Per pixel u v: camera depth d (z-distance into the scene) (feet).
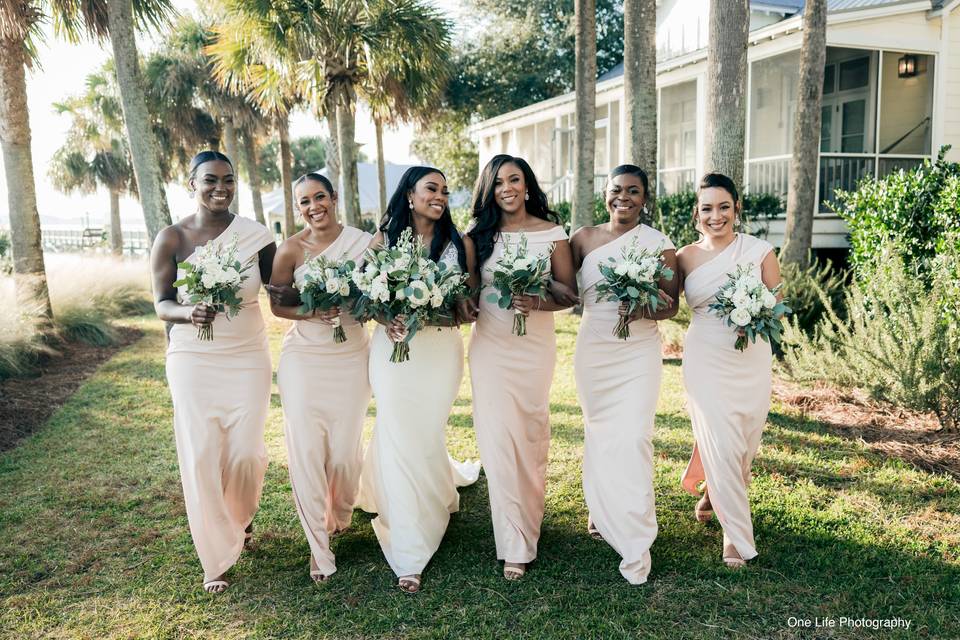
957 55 36.73
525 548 10.77
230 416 10.81
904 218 21.56
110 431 18.84
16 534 12.49
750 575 10.51
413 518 10.71
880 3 34.55
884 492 13.43
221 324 10.77
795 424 17.87
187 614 9.84
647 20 23.02
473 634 9.21
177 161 75.05
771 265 11.25
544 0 93.30
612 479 10.82
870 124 37.81
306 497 10.89
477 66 93.40
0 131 28.19
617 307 11.22
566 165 62.28
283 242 11.42
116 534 12.46
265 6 37.32
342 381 11.33
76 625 9.62
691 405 11.37
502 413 11.12
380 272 10.25
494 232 11.39
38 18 26.55
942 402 16.42
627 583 10.39
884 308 19.58
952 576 10.36
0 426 19.11
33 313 27.78
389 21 39.93
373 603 10.01
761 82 43.45
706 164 20.07
